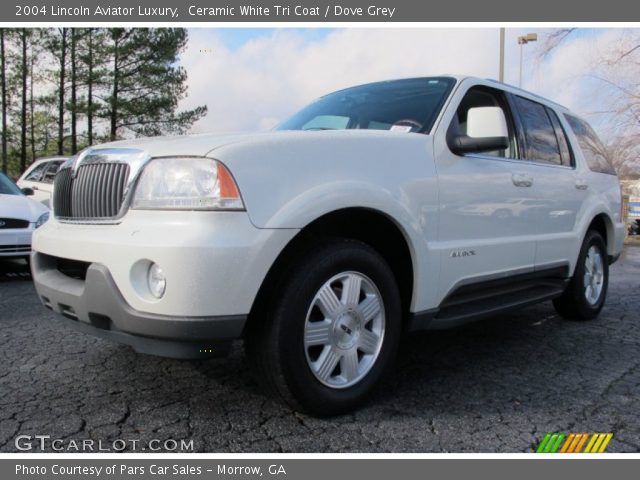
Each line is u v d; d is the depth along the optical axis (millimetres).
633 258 11328
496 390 3275
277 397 2725
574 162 4953
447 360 3865
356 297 2863
